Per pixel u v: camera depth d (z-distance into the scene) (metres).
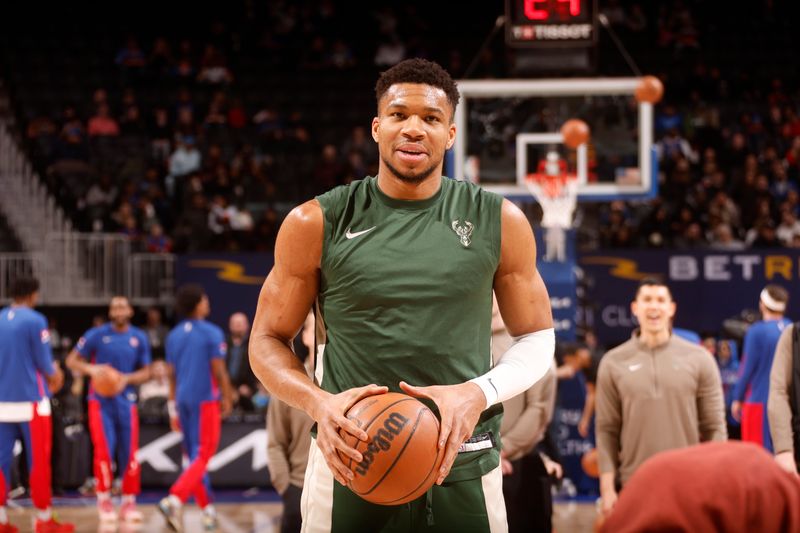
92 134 14.92
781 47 17.09
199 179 13.60
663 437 4.48
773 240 12.34
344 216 2.42
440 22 17.61
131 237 12.50
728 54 16.94
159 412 9.22
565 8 8.64
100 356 7.62
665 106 15.45
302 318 2.49
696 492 0.96
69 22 16.98
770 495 0.96
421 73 2.36
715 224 12.77
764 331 6.89
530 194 8.72
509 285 2.47
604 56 16.70
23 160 13.48
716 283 11.01
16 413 6.68
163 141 14.90
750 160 13.60
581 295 10.77
